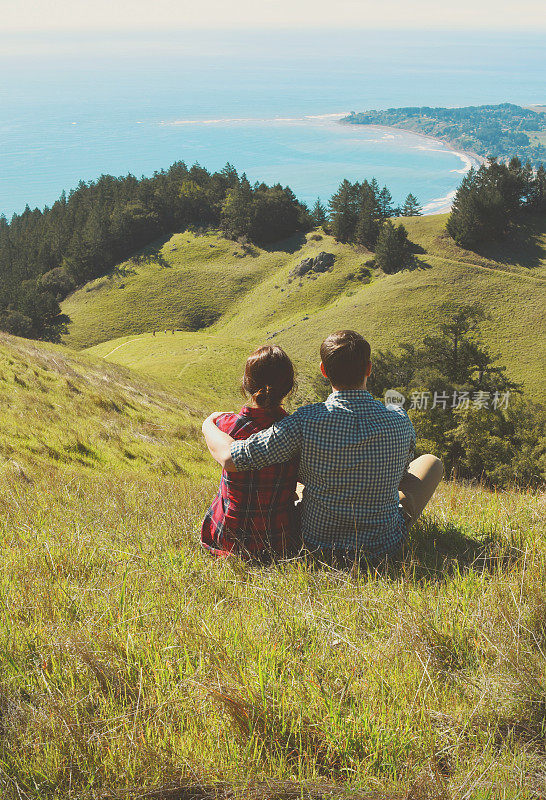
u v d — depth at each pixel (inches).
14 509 197.2
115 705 73.9
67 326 5925.2
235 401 2054.6
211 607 104.0
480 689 76.4
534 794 59.6
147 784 60.1
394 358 1894.7
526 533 142.9
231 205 6884.8
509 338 4387.3
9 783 60.2
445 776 63.4
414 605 101.8
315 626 94.6
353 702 74.0
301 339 4913.9
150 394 1138.0
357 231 6250.0
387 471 116.9
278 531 125.9
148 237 7126.0
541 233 5940.0
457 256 5659.5
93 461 474.0
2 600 105.6
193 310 6028.5
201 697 73.4
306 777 62.4
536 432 1414.9
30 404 565.3
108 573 122.9
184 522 160.2
